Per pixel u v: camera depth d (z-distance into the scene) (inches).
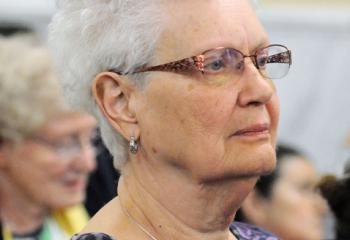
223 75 159.2
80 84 169.5
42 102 265.7
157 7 159.6
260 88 159.9
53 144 271.4
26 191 272.2
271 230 352.2
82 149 277.3
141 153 167.0
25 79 264.2
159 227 167.8
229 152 159.8
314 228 353.1
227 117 158.9
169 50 159.2
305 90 407.2
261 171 161.2
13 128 265.0
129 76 162.7
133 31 160.1
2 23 318.3
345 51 405.7
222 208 165.5
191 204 165.0
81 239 166.2
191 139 159.3
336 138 406.0
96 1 163.5
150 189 167.3
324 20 406.0
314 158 406.9
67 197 276.4
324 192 240.8
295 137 407.8
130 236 169.6
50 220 281.6
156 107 161.2
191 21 159.2
